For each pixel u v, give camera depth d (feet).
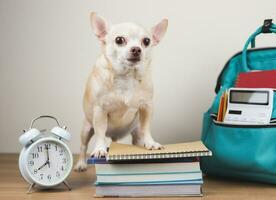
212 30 4.22
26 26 4.39
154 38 3.26
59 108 4.41
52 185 2.79
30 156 2.77
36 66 4.41
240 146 2.91
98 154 2.87
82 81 4.37
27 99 4.44
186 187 2.67
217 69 4.23
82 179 3.26
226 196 2.68
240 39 4.18
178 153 2.62
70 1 4.33
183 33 4.25
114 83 3.07
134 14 4.27
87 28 4.33
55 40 4.37
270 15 4.13
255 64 3.44
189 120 4.29
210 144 3.18
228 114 3.10
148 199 2.61
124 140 4.36
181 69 4.28
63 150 2.87
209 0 4.20
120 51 2.97
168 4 4.24
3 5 4.39
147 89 3.13
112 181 2.68
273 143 2.85
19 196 2.68
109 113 3.22
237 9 4.17
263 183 3.11
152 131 4.33
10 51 4.42
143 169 2.68
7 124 4.47
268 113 2.91
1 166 3.77
